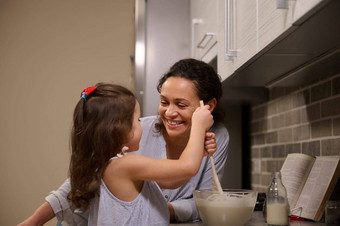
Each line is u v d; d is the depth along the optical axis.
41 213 1.33
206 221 1.21
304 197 1.45
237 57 1.57
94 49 3.44
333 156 1.48
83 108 1.22
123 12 3.47
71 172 1.22
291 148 1.93
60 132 3.41
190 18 2.58
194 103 1.36
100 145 1.17
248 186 2.47
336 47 1.26
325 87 1.64
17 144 3.39
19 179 3.37
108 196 1.15
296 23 1.02
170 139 1.54
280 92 2.07
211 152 1.27
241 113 2.51
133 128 1.24
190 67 1.40
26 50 3.45
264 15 1.25
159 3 2.62
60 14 3.46
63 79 3.43
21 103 3.42
